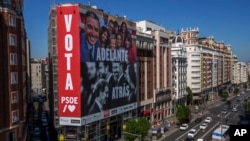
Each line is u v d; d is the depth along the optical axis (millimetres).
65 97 65188
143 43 99750
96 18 69562
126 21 83562
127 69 84438
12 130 53000
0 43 50281
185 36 171625
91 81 67812
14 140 54156
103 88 72688
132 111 89750
